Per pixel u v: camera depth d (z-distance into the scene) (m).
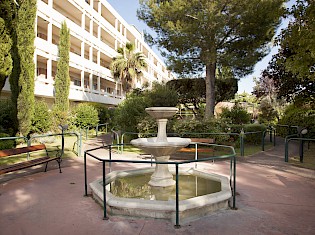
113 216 3.79
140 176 6.23
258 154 10.15
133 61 28.86
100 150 11.40
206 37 12.43
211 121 11.47
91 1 27.45
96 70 28.67
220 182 5.44
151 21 14.36
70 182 5.83
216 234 3.22
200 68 15.57
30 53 12.95
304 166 7.64
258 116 24.00
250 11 11.95
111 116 25.30
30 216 3.82
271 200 4.56
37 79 18.89
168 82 20.62
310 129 12.30
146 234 3.22
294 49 7.95
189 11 12.73
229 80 18.11
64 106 19.16
